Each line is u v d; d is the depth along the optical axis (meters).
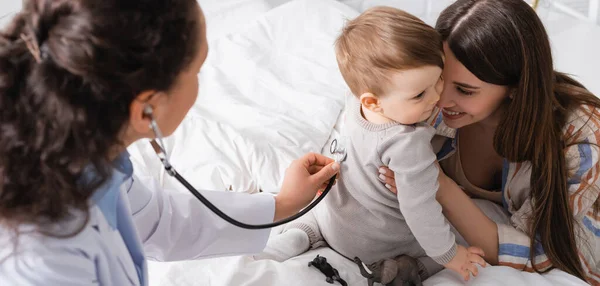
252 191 1.62
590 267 1.40
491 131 1.36
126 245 0.88
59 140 0.63
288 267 1.25
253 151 1.64
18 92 0.64
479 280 1.26
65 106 0.63
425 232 1.17
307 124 1.78
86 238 0.74
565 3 2.47
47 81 0.63
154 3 0.66
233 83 1.98
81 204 0.68
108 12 0.63
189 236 1.06
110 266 0.80
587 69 2.10
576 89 1.29
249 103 1.88
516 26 1.10
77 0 0.64
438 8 2.54
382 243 1.29
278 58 2.09
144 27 0.65
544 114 1.18
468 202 1.31
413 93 1.07
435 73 1.07
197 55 0.72
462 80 1.14
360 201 1.25
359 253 1.31
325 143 1.75
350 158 1.22
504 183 1.38
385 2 2.59
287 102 1.88
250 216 1.11
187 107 0.77
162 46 0.66
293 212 1.17
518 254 1.31
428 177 1.13
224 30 2.37
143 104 0.70
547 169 1.24
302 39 2.18
